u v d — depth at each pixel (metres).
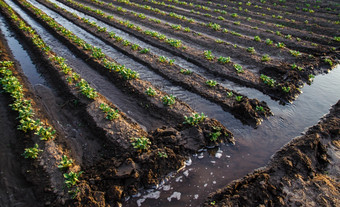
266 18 26.17
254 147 9.44
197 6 30.08
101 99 11.64
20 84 12.50
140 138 8.99
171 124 10.34
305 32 21.48
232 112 11.31
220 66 15.05
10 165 8.25
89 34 20.62
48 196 7.24
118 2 31.83
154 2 31.73
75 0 32.53
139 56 16.27
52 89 12.66
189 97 12.45
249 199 6.88
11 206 7.08
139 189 7.68
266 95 12.79
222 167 8.54
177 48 17.56
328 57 16.91
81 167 8.33
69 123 10.36
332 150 8.77
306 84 13.98
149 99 11.70
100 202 7.04
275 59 16.61
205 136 9.45
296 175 7.62
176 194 7.58
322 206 6.71
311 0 33.16
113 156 8.66
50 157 8.37
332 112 11.45
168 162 8.27
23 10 26.61
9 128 9.75
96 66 14.80
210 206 6.93
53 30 20.08
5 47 17.00
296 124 10.71
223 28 23.08
